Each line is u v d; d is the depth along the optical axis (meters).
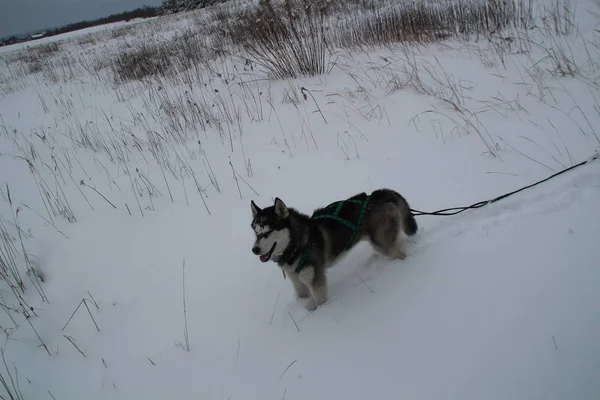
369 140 6.28
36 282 4.73
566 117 5.64
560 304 3.01
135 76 12.63
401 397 2.70
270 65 9.81
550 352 2.68
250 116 7.88
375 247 3.98
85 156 7.95
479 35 9.59
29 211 6.28
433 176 5.19
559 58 7.27
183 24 19.77
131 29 24.08
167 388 3.33
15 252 5.13
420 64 8.46
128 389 3.40
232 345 3.60
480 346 2.87
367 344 3.19
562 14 9.30
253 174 6.16
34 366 3.72
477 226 4.15
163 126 8.26
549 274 3.31
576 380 2.46
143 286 4.50
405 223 4.02
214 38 13.70
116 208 6.00
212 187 6.05
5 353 3.83
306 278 3.62
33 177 7.46
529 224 3.94
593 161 4.57
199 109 8.27
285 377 3.14
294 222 3.54
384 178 5.37
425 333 3.12
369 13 12.58
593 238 3.54
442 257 3.85
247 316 3.88
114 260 4.96
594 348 2.62
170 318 4.04
